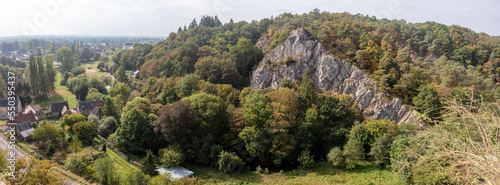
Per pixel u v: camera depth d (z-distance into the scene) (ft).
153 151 192.03
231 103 264.52
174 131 181.98
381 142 166.61
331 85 286.25
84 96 385.91
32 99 350.84
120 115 263.08
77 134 192.85
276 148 178.09
